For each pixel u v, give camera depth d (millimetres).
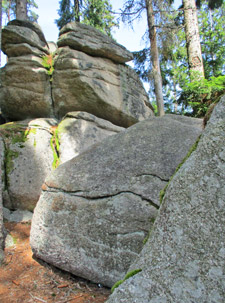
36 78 5770
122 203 2623
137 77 7531
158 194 2547
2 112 6312
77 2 11336
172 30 8547
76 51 5883
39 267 3170
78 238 2760
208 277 1246
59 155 5238
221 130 1477
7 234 3959
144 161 2848
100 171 2996
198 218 1376
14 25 5777
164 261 1412
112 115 6465
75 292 2654
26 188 4797
